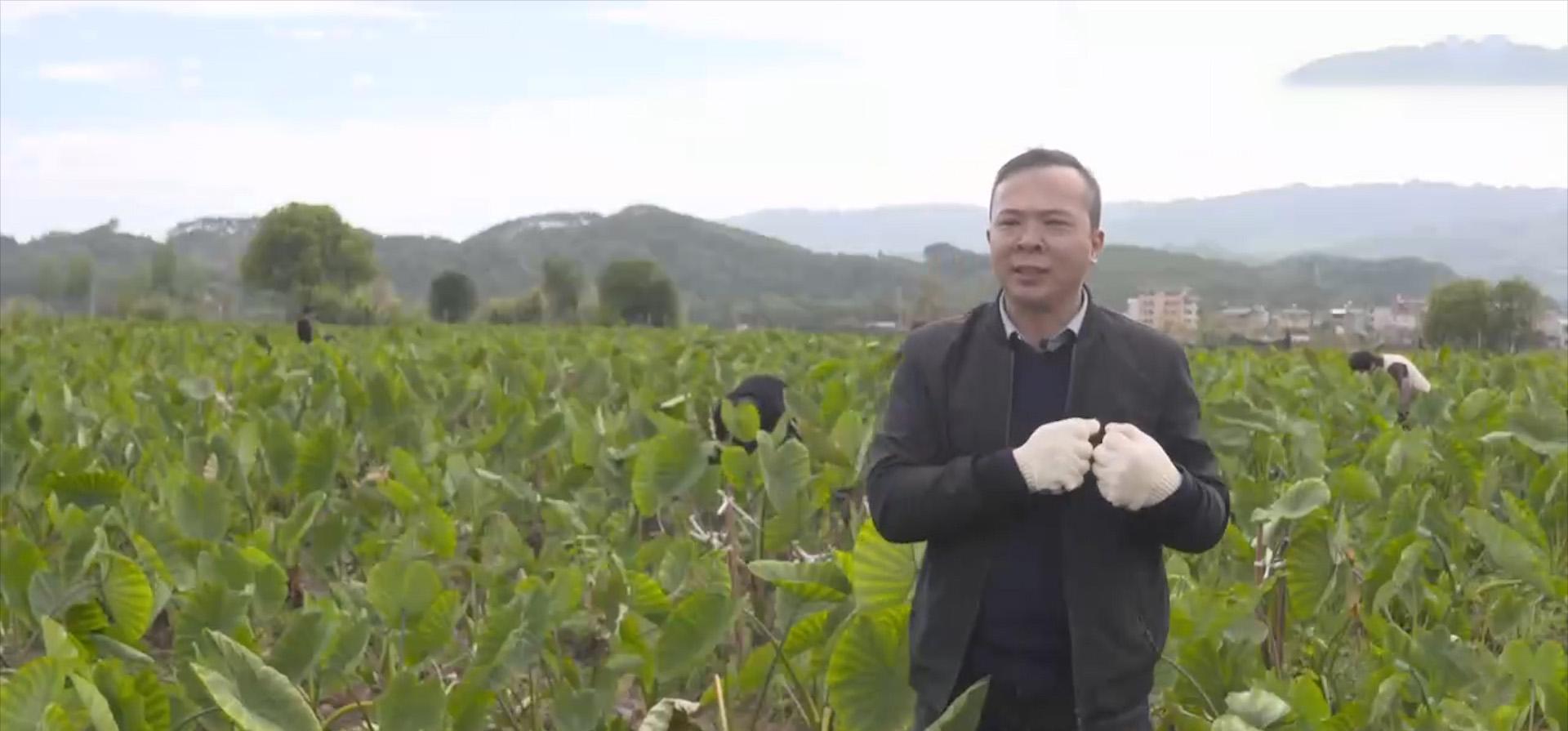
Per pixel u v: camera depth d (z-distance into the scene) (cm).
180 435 804
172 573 526
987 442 288
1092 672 283
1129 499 264
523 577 581
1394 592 475
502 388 1010
